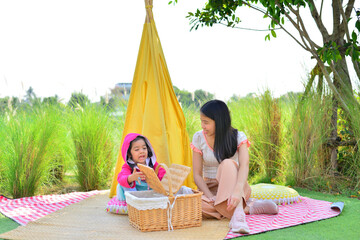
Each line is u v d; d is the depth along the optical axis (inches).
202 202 127.3
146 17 168.1
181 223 115.5
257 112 214.7
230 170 121.5
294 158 191.2
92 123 204.1
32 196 179.5
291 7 199.2
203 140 136.9
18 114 193.5
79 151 202.4
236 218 114.1
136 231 113.3
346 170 200.8
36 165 179.9
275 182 197.8
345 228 115.6
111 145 212.8
